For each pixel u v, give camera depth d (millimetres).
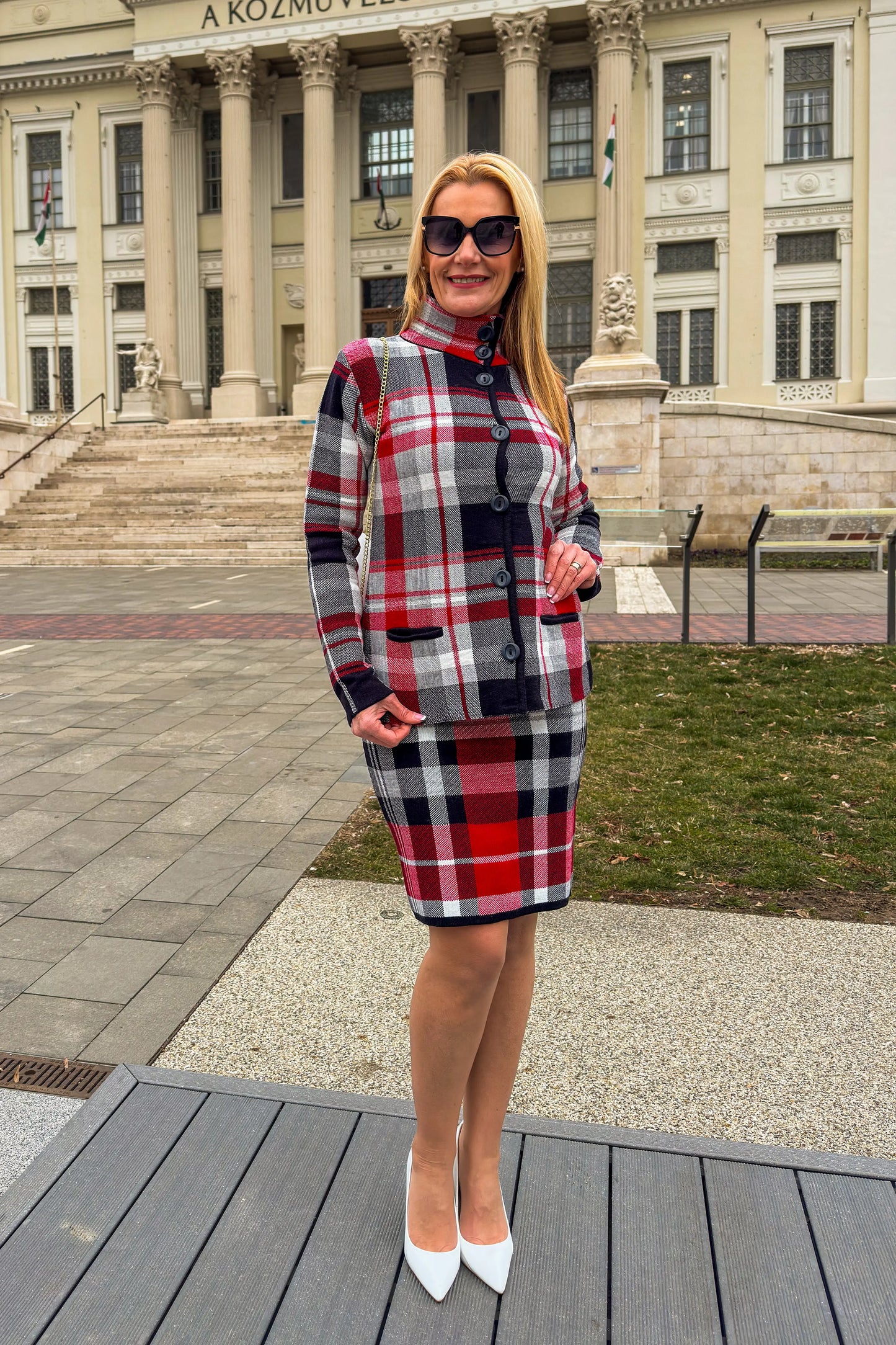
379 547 1713
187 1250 1886
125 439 25406
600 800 4824
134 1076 2408
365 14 27984
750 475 19922
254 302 31188
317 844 4223
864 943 3291
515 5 27156
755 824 4469
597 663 8273
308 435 24359
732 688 7297
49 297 33375
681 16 28438
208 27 29094
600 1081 2512
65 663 8562
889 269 27672
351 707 1659
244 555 18594
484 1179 1891
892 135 27484
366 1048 2660
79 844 4230
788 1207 2004
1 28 32906
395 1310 1777
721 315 28844
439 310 1756
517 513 1689
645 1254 1893
